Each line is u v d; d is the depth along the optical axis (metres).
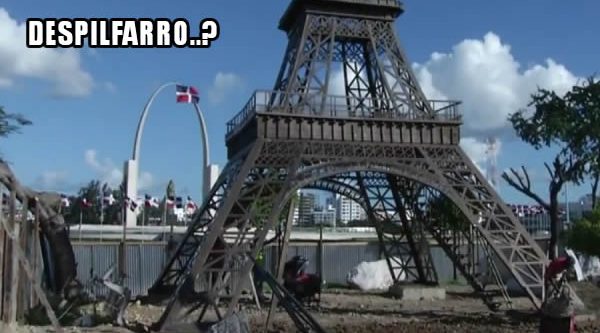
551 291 26.16
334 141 40.88
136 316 35.19
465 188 40.81
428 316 36.47
